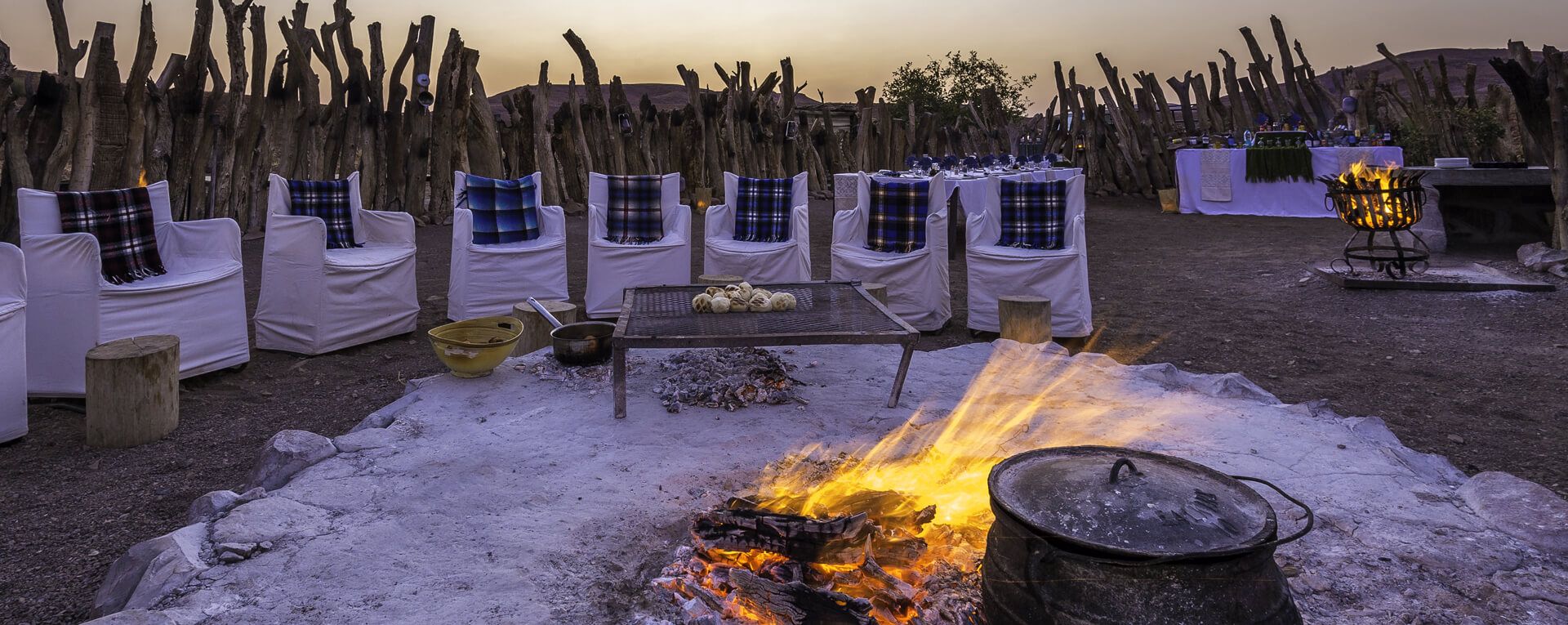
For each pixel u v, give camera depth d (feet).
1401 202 22.86
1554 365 15.97
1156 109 61.21
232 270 16.19
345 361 17.37
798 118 61.67
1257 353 17.62
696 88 52.65
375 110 39.91
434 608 6.78
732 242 21.98
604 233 21.47
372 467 9.78
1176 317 21.45
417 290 25.62
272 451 9.96
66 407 14.01
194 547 7.70
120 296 14.15
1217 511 5.58
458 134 42.50
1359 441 10.43
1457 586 7.04
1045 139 65.51
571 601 6.93
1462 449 11.84
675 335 11.28
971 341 18.88
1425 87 54.49
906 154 67.72
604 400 12.48
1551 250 24.88
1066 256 18.16
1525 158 40.47
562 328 14.60
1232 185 48.06
